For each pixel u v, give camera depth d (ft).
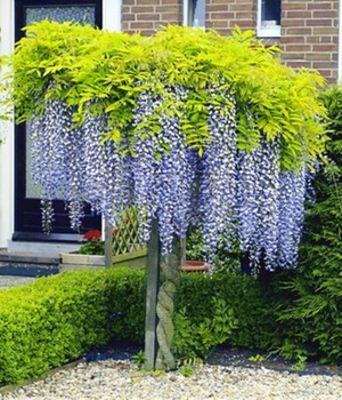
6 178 35.63
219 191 18.76
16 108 20.29
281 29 30.73
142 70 18.62
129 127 18.67
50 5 35.24
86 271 24.11
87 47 19.10
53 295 20.84
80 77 18.69
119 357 22.13
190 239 27.86
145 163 18.44
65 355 21.08
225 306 21.85
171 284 20.45
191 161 18.97
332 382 20.08
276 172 19.39
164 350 20.56
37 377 20.02
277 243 20.15
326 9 30.30
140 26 32.65
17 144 35.78
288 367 21.25
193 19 32.63
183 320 21.38
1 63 19.92
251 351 22.50
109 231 28.78
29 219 35.68
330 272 20.95
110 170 18.85
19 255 34.65
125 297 23.18
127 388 19.48
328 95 21.47
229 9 31.32
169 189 18.61
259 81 18.79
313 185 21.35
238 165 19.17
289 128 19.16
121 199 19.01
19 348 19.40
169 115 18.29
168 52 18.54
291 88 19.39
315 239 21.16
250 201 19.20
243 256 22.48
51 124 19.49
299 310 21.20
